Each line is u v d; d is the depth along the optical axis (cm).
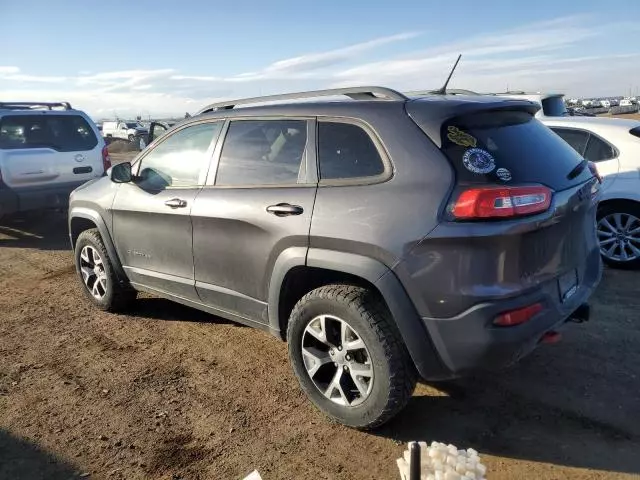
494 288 269
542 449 296
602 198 584
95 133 899
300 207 323
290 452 303
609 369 374
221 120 395
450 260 271
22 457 306
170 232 417
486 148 287
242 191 362
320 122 333
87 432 327
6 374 405
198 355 428
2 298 582
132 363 417
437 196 277
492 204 266
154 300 555
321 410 331
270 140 358
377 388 298
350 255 300
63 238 868
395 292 285
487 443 303
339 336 319
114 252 487
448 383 367
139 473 289
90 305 549
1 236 885
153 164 445
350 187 308
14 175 793
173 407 352
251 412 343
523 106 322
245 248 358
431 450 240
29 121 823
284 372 395
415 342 286
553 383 361
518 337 271
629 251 585
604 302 491
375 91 329
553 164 313
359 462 292
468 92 373
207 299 405
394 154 296
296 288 349
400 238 282
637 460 283
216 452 305
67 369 410
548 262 288
